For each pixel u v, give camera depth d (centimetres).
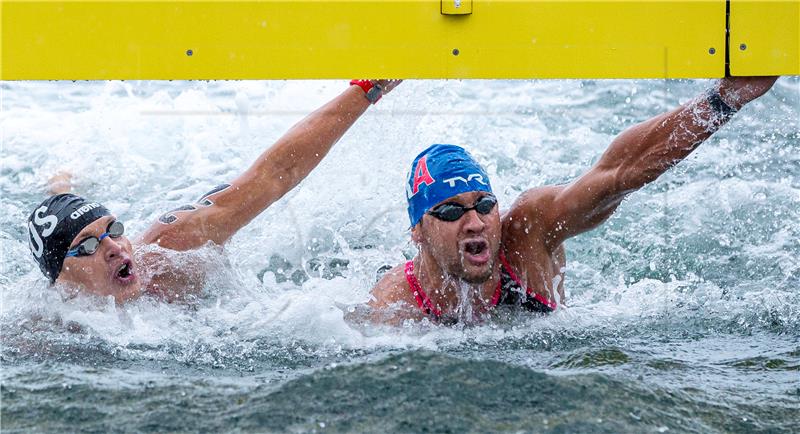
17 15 1136
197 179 1898
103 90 2464
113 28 1139
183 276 1369
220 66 1142
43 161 1991
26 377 979
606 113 2334
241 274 1458
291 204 1692
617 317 1296
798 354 1084
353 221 1680
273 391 890
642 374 978
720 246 1606
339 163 1738
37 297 1339
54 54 1141
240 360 1079
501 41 1130
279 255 1583
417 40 1134
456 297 1254
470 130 2184
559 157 2042
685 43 1116
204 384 948
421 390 866
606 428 798
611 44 1122
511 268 1273
